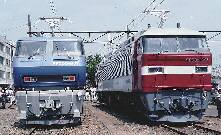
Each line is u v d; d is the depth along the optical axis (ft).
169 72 52.54
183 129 49.29
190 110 53.06
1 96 101.96
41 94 49.88
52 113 50.44
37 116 50.31
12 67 51.29
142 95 53.78
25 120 50.72
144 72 52.54
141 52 53.42
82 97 50.60
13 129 51.44
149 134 44.62
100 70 113.09
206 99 53.11
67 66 51.11
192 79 52.80
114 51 83.25
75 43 52.37
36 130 49.80
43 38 52.21
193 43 53.72
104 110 93.30
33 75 50.78
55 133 46.29
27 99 49.90
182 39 53.78
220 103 66.85
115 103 89.86
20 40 52.08
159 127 51.37
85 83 51.60
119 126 53.52
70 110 50.49
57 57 51.24
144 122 58.80
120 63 71.61
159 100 52.47
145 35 53.62
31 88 50.78
